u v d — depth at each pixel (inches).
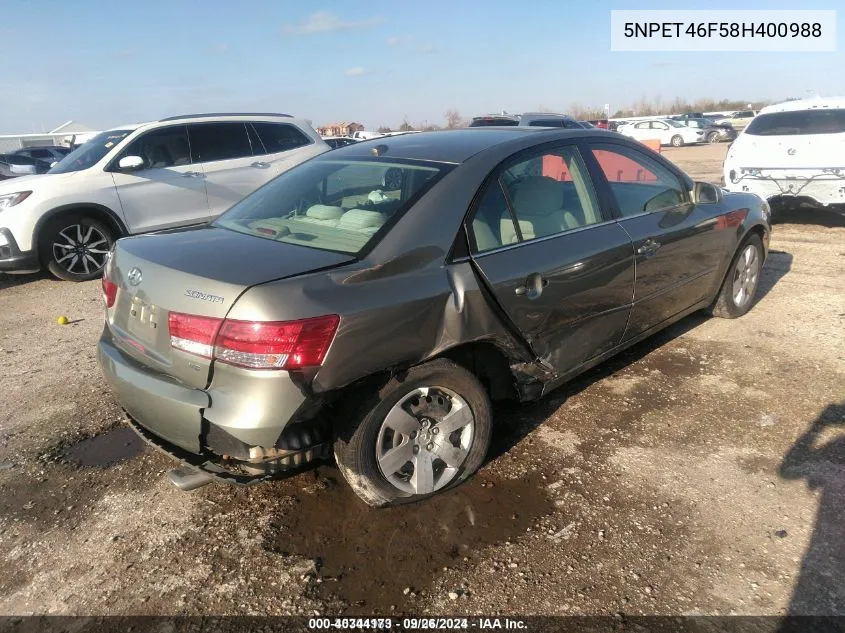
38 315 237.8
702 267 171.5
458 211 113.7
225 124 332.2
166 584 97.9
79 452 135.9
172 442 101.8
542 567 99.3
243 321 90.1
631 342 153.6
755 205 193.8
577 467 124.6
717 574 96.8
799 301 217.8
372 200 117.7
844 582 94.2
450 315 107.1
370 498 108.4
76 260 291.1
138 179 299.9
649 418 142.4
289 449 99.6
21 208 273.3
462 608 92.2
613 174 148.1
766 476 119.9
